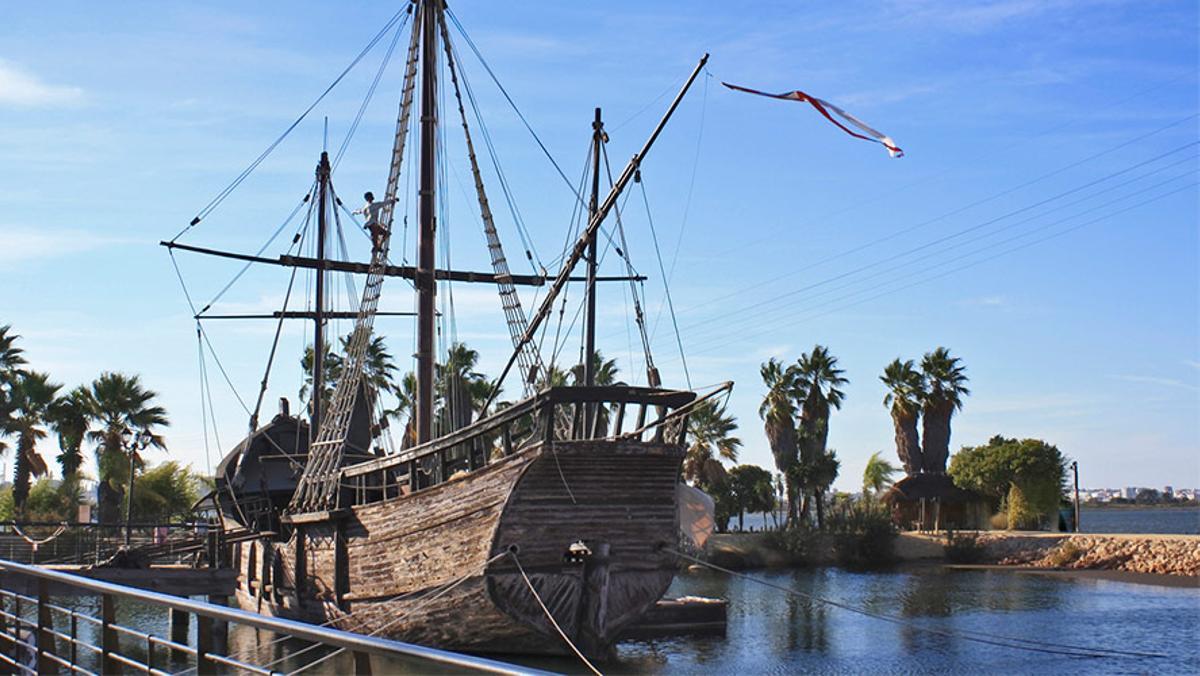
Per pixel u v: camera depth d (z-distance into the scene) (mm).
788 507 71750
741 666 28578
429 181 31531
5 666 11555
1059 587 50406
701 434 73688
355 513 27188
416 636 25094
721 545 64625
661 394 23281
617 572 24094
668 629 34844
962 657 30172
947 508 78500
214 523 42281
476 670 4988
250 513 36312
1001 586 51031
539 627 23750
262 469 36656
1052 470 74188
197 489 70625
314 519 28344
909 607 42938
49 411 60406
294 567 30094
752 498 75688
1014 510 74188
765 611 42156
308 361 59000
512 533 22969
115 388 62312
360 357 30469
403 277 42375
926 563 64688
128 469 62188
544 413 22594
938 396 78562
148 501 65750
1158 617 38938
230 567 34125
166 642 8250
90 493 75625
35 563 40500
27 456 59312
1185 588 49500
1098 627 36281
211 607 7176
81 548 46312
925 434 79438
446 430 34375
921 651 31297
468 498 23719
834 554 64875
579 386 22406
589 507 23531
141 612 39344
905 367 79938
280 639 31141
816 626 37031
